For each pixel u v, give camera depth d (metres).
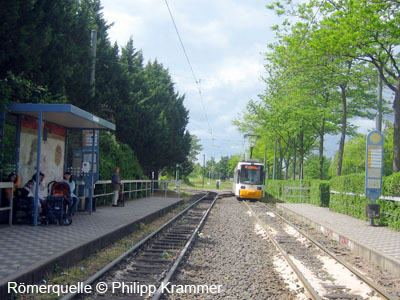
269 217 20.33
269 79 33.91
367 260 10.15
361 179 17.14
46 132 12.56
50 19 13.20
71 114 10.74
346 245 11.98
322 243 12.55
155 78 36.47
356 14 16.33
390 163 48.78
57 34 13.58
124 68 23.62
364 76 21.30
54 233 9.92
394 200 13.95
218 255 10.47
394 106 18.27
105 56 21.44
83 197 15.10
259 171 35.19
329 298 6.90
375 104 26.36
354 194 17.98
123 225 12.05
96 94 19.08
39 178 11.52
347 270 8.88
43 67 13.28
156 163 32.31
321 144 29.67
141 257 9.59
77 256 8.27
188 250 10.77
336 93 26.48
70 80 15.98
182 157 37.88
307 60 20.73
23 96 11.63
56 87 13.71
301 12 20.14
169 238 12.69
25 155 11.48
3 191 10.91
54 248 8.03
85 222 12.43
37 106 10.19
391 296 6.75
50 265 7.05
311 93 24.20
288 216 21.36
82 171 14.51
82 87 17.00
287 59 22.02
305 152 37.94
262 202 34.25
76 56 15.02
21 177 11.41
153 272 8.16
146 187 27.16
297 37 20.23
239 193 34.69
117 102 22.02
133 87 27.17
